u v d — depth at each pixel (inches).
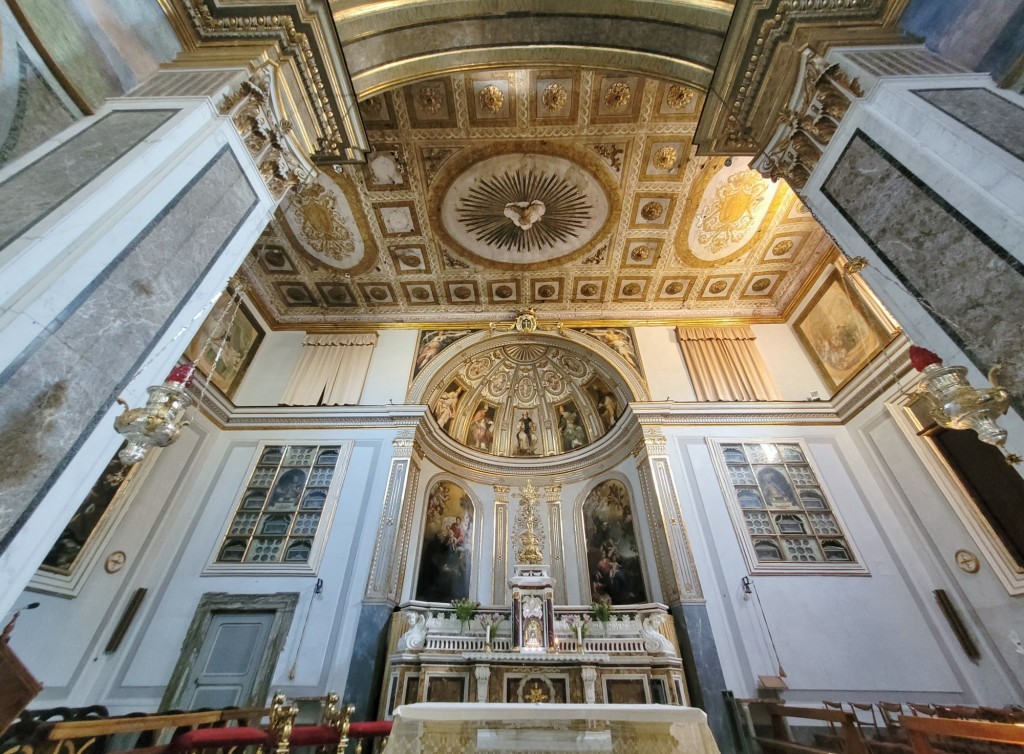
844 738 188.5
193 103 150.5
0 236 102.1
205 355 375.9
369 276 446.3
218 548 332.8
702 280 452.1
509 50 248.1
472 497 444.8
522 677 267.3
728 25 203.8
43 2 132.9
